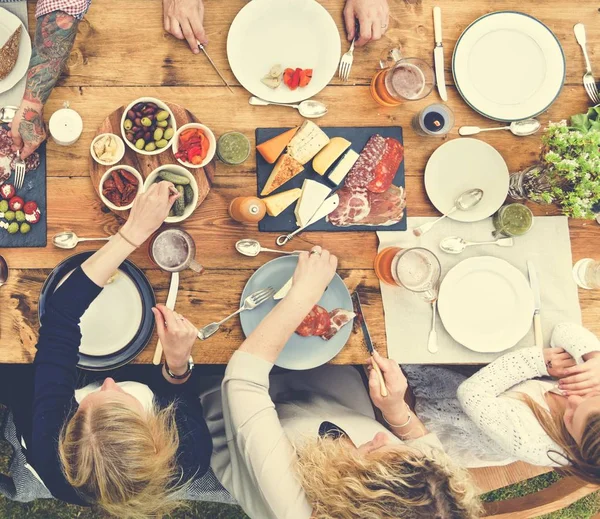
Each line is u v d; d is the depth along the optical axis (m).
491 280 1.71
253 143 1.67
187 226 1.63
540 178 1.61
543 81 1.76
